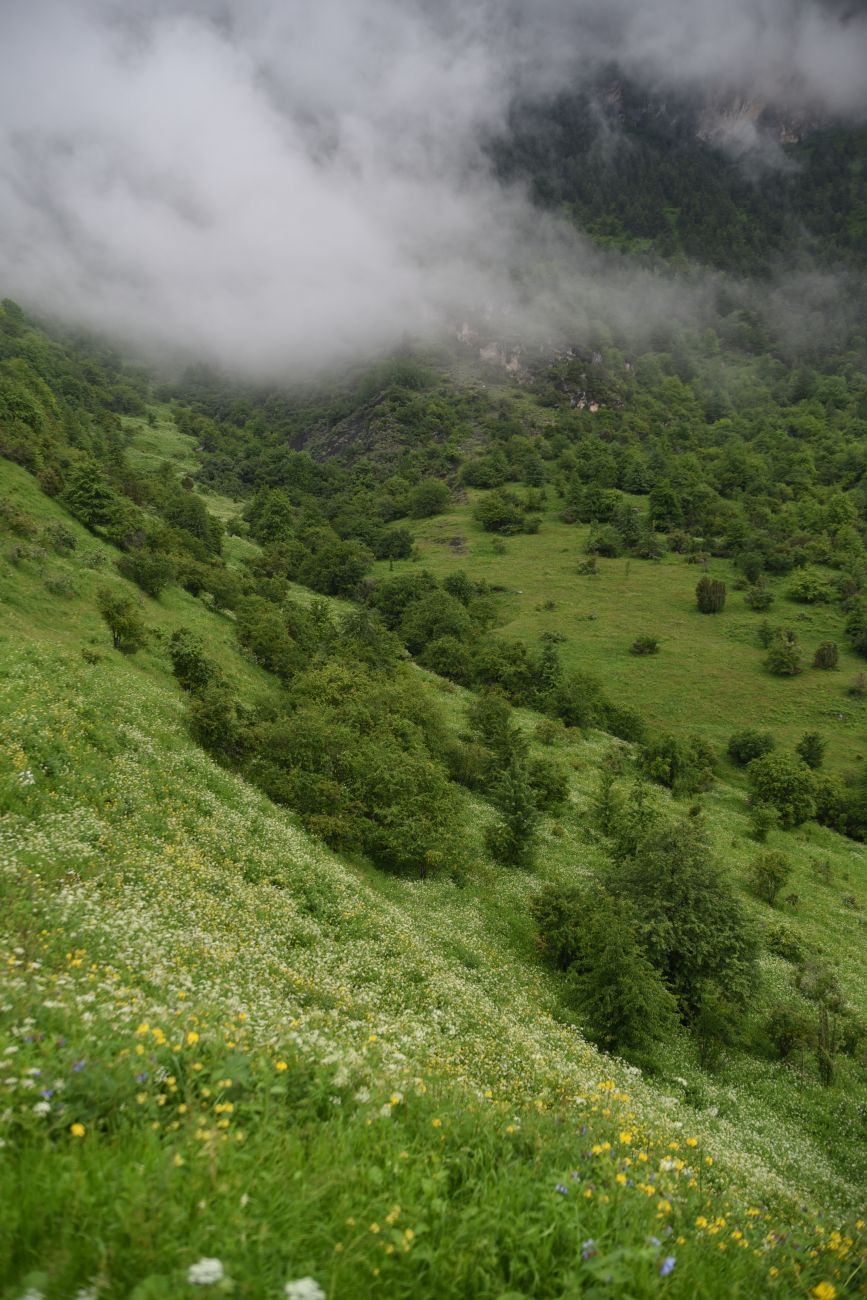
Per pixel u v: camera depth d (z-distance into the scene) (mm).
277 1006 10828
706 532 178125
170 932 13305
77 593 62719
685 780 80812
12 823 16484
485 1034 17797
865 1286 5133
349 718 54500
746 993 32031
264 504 180125
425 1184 4492
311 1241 3820
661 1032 26766
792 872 63094
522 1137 6016
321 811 38344
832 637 128375
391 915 27688
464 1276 3932
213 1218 3701
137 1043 5590
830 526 174875
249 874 23250
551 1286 4031
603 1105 10875
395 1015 16203
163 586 77562
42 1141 4156
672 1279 4184
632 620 137500
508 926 35531
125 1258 3309
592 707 98688
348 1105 5719
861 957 49094
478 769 60812
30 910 10742
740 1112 24609
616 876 36375
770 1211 8859
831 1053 31453
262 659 74688
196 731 38156
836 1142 24719
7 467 86000
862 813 81750
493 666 103000
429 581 142000
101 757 24109
